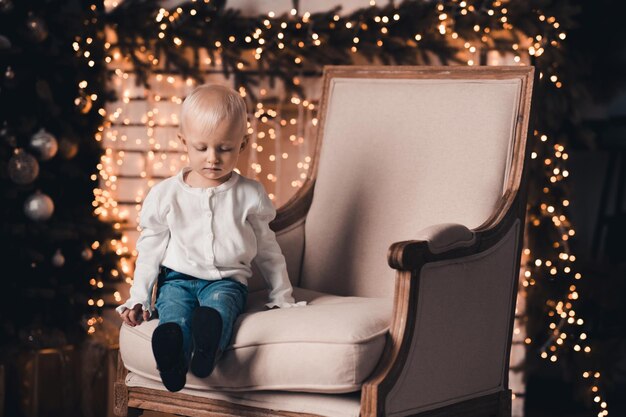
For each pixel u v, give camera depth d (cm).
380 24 362
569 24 354
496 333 258
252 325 227
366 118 291
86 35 385
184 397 237
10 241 355
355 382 212
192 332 224
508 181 267
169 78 391
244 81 384
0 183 355
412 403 224
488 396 257
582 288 381
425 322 227
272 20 373
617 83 429
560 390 417
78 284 388
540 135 357
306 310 230
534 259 360
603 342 381
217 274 246
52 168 384
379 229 280
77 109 381
